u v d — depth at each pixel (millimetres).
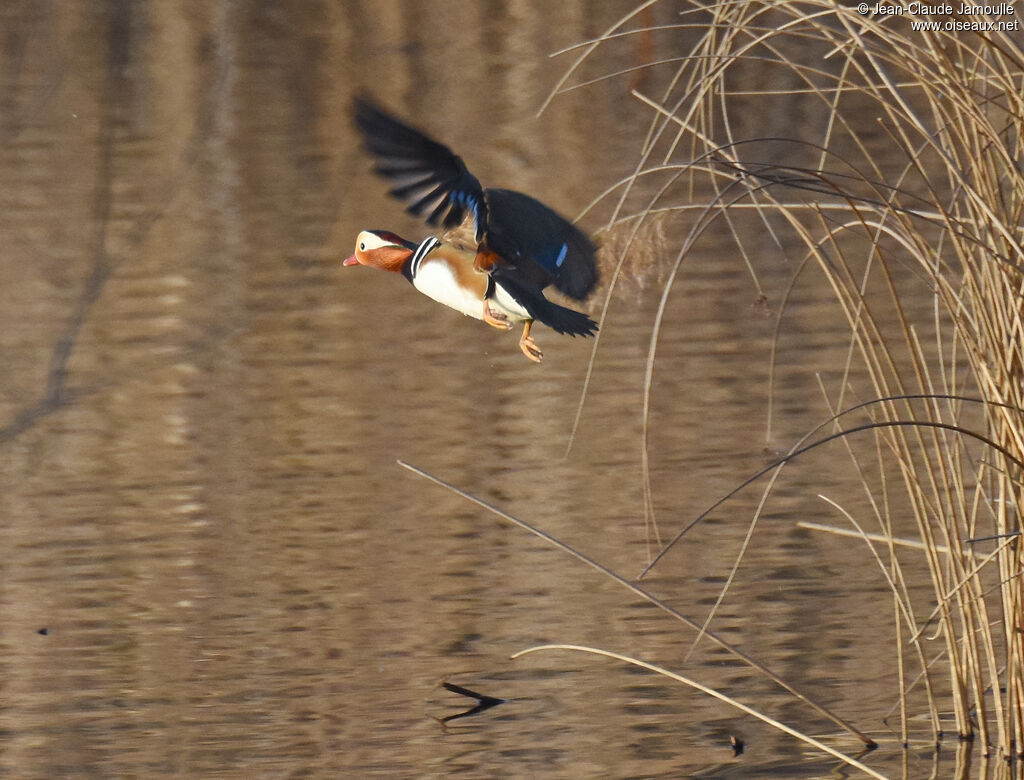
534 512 11672
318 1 25578
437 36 26000
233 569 10914
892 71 17797
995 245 7188
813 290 16344
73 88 21719
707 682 9008
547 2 27391
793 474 12109
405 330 16188
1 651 9719
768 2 7195
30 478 12703
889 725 8406
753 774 7824
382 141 5391
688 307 16125
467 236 6305
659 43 25188
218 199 20203
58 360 9141
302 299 17156
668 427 13156
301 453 13086
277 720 8703
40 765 8211
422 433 13414
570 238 6348
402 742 8359
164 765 8172
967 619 7938
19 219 19188
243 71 23438
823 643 9430
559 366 14883
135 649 9711
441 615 10055
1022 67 6902
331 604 10297
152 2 22922
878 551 10695
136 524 11789
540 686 9008
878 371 7855
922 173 7098
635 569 10625
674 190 19984
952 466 7926
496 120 23234
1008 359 7141
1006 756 7871
